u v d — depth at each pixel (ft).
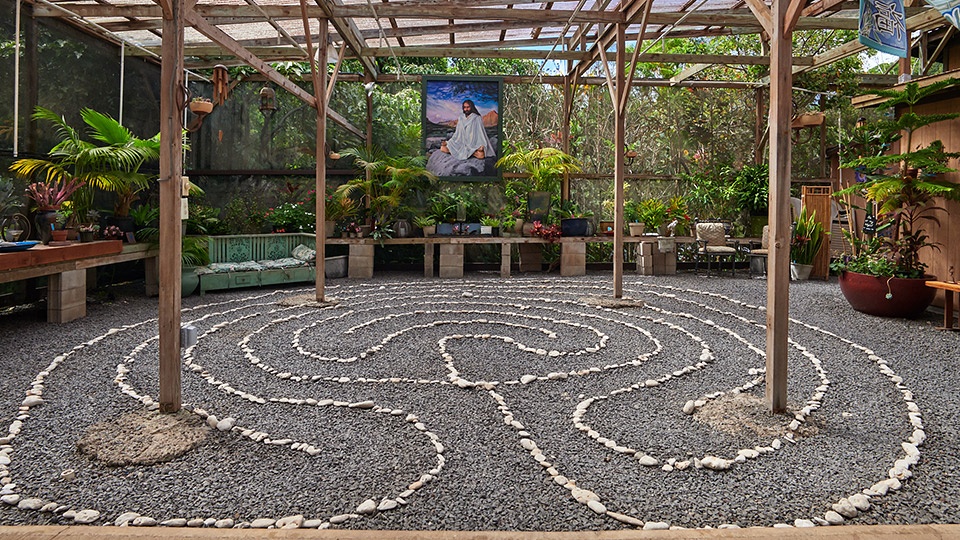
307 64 36.55
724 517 7.79
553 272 36.42
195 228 29.37
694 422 11.19
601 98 39.40
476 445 10.07
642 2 22.47
